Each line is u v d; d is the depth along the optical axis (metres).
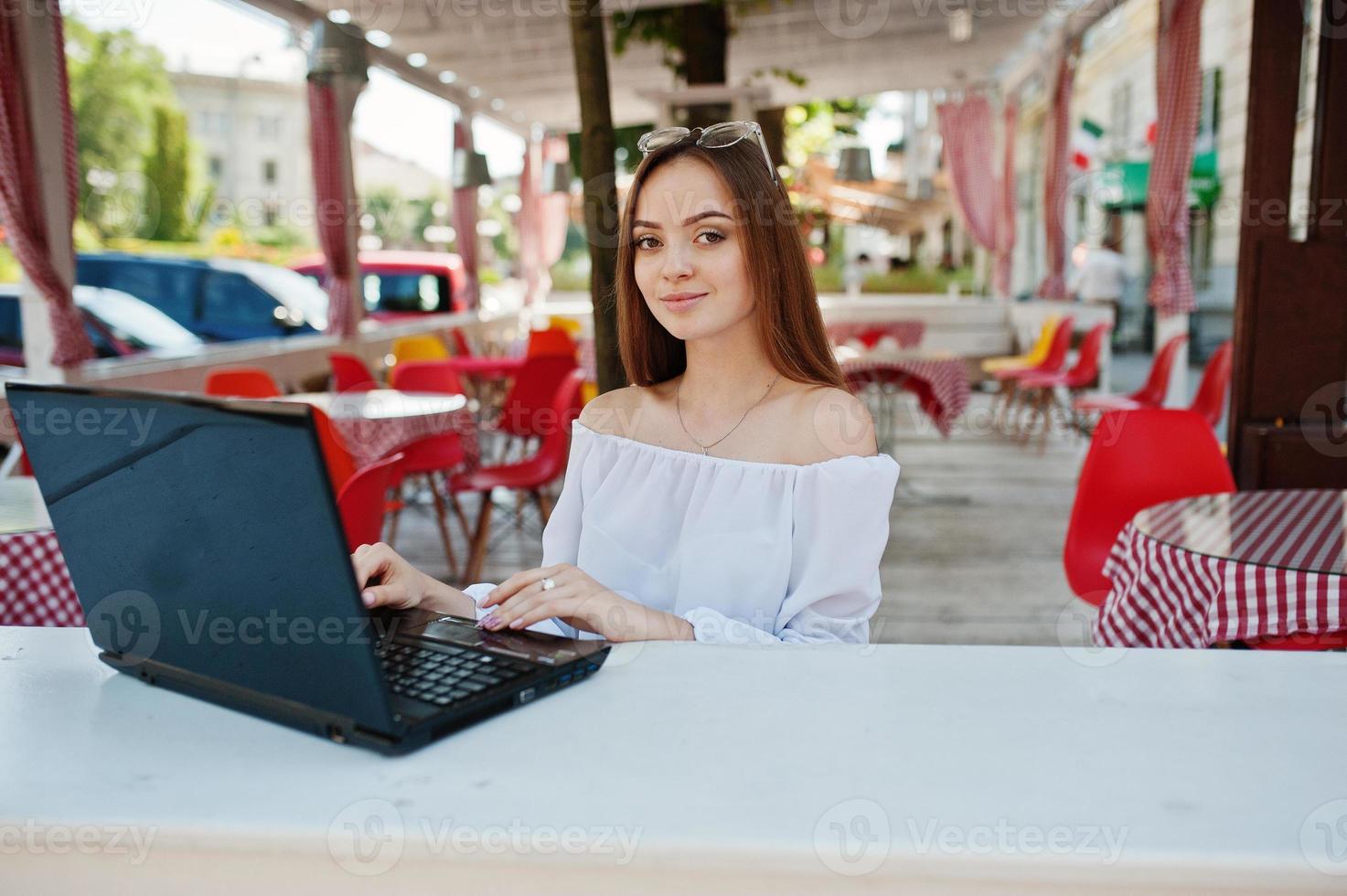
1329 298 3.71
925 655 1.02
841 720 0.86
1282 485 3.69
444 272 11.23
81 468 0.89
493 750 0.81
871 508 1.26
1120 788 0.73
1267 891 0.64
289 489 0.74
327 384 7.83
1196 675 0.95
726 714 0.87
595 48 2.55
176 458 0.80
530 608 1.08
